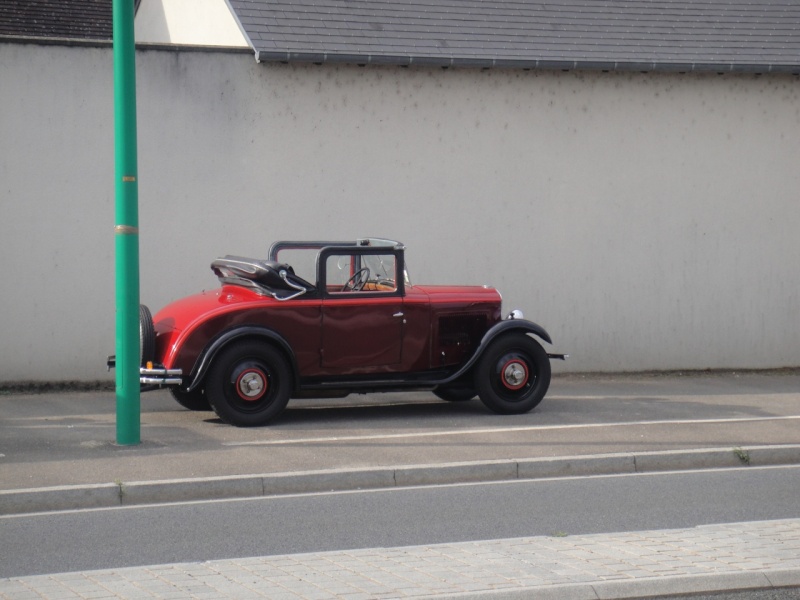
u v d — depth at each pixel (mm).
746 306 15883
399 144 14297
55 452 9297
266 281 10695
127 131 9430
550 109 14898
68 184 12977
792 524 7227
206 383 10539
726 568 6164
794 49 15992
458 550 6531
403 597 5594
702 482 8930
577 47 15055
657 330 15492
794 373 15844
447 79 14445
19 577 5949
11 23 21578
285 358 10805
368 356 11125
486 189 14688
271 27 13938
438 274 14539
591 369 15242
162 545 6848
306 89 13867
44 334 12969
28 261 12867
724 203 15719
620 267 15297
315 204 13984
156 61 13266
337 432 10453
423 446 9781
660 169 15414
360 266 11391
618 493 8469
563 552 6488
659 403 12695
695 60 15195
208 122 13500
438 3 15648
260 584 5816
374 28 14531
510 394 11641
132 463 8875
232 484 8352
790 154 15984
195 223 13508
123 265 9500
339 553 6473
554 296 15023
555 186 14977
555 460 9242
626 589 5824
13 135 12734
